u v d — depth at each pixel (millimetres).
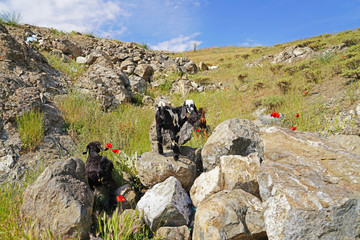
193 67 20797
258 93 11703
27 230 3127
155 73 17078
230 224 2875
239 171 3688
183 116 4379
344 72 9055
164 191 3701
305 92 9125
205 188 3844
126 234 3010
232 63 22922
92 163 4145
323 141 4004
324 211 2457
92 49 18516
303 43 16859
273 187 2893
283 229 2531
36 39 14828
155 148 5375
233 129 4223
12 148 5324
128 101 11312
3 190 4215
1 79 6652
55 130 6750
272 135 4457
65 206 3205
